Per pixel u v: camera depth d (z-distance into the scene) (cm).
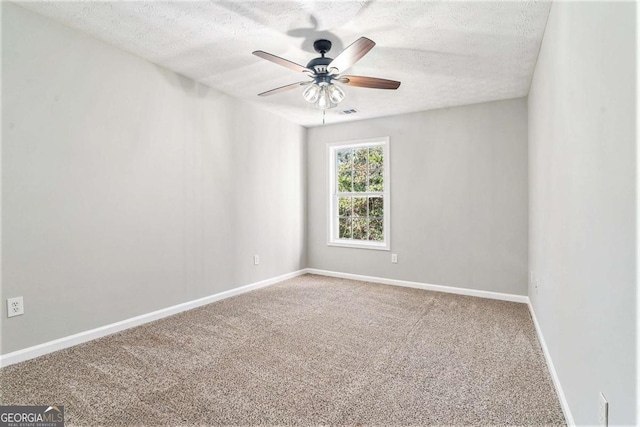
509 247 389
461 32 244
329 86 265
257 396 191
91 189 260
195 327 295
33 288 229
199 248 353
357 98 390
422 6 213
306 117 474
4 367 216
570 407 166
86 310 259
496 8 214
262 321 312
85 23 240
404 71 314
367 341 269
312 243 529
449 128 422
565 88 175
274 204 462
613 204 108
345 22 234
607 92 113
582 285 146
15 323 221
